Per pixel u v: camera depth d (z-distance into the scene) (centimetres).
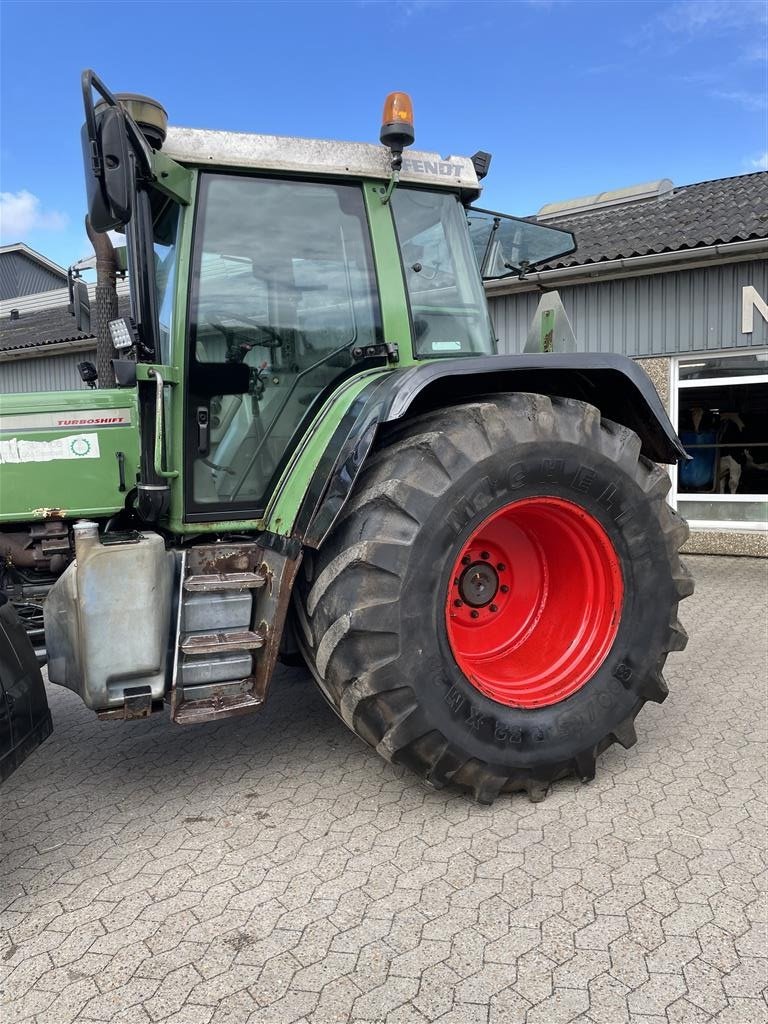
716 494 769
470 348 328
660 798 274
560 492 270
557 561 304
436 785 261
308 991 183
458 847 245
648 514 284
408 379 254
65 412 295
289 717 362
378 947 198
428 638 247
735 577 662
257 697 262
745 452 755
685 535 297
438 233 321
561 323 402
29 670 239
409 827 258
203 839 254
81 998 183
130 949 200
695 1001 177
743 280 712
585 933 201
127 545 248
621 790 282
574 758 274
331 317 298
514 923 206
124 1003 181
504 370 265
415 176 308
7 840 258
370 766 307
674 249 712
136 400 295
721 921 204
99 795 290
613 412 315
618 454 277
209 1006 180
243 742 335
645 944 196
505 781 266
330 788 289
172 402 275
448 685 252
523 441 260
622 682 282
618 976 186
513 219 385
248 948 199
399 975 188
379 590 243
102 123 225
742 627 504
